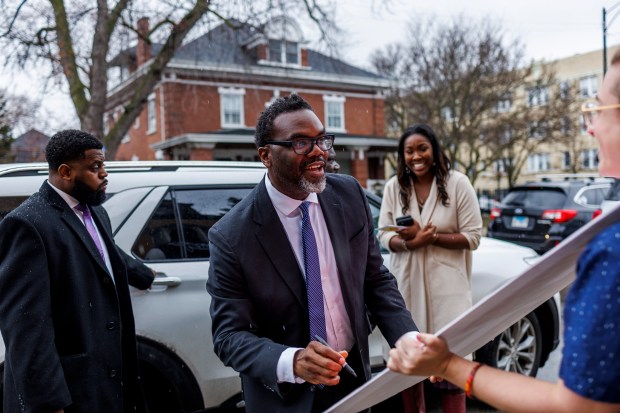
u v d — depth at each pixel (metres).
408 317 1.87
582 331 0.89
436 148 2.98
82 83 12.09
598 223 0.92
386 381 1.31
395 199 3.13
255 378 1.61
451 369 1.11
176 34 12.25
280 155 1.69
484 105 22.58
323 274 1.77
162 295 2.76
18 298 1.85
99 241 2.22
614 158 1.04
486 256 3.77
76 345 1.99
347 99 25.77
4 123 17.27
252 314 1.72
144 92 13.04
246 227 1.72
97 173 2.17
